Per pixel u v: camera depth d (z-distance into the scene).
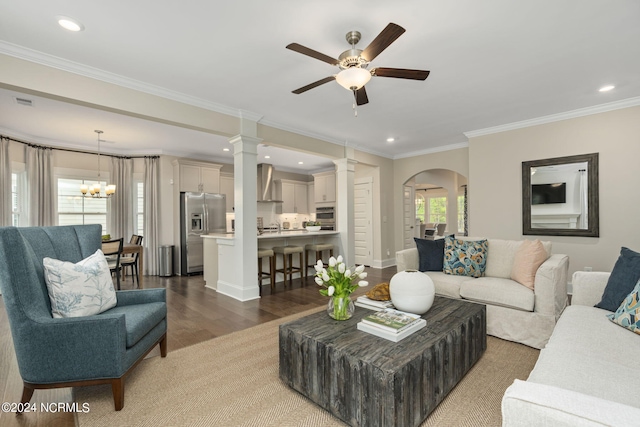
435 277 3.26
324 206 8.30
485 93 3.51
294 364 1.92
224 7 2.03
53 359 1.69
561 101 3.78
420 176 8.73
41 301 1.80
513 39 2.44
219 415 1.71
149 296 2.38
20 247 1.71
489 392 1.90
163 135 5.12
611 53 2.66
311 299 4.16
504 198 4.73
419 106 3.89
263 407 1.78
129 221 6.20
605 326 1.71
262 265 5.28
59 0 1.94
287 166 8.49
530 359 2.33
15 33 2.30
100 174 5.96
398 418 1.44
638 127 3.71
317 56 2.08
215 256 4.87
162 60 2.72
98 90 2.92
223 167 7.39
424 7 2.05
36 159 5.10
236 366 2.28
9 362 2.35
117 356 1.74
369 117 4.30
